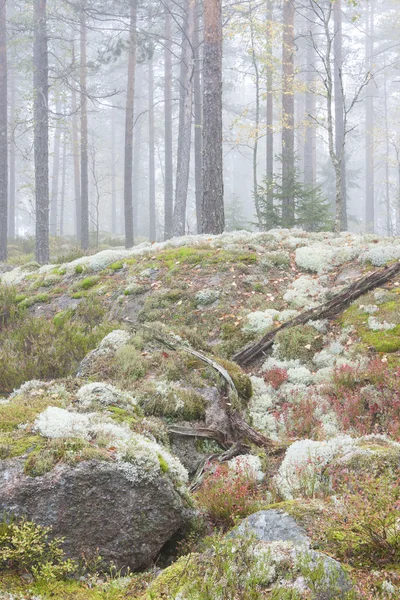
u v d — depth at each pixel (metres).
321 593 2.82
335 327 8.56
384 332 7.95
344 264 10.28
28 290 12.15
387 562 3.14
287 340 8.32
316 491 4.23
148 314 9.73
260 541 3.33
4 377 8.18
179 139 26.41
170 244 12.76
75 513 3.72
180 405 5.90
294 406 6.76
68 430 4.25
